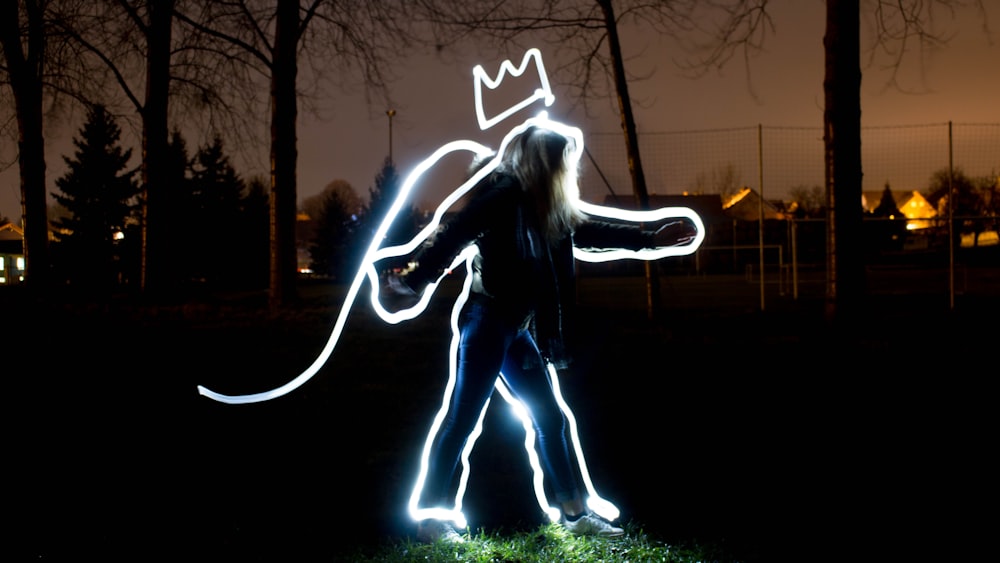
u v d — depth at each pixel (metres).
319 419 5.68
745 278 31.03
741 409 5.82
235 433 5.27
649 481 4.20
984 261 35.25
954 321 11.88
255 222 38.94
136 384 6.98
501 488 4.15
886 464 4.44
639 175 11.30
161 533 3.48
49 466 4.48
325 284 36.91
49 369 7.67
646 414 5.70
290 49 14.86
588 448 4.84
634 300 20.22
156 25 15.82
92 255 32.84
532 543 3.38
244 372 7.84
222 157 38.28
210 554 3.27
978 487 4.03
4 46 15.96
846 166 9.66
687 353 8.64
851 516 3.65
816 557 3.21
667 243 3.76
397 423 5.58
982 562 3.15
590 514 3.57
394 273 3.40
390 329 11.92
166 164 16.70
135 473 4.37
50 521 3.61
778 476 4.25
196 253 37.41
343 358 8.88
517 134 3.43
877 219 15.10
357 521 3.68
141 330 11.43
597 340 9.73
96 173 32.84
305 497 4.00
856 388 6.51
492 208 3.29
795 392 6.41
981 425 5.25
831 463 4.47
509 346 3.44
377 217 40.84
